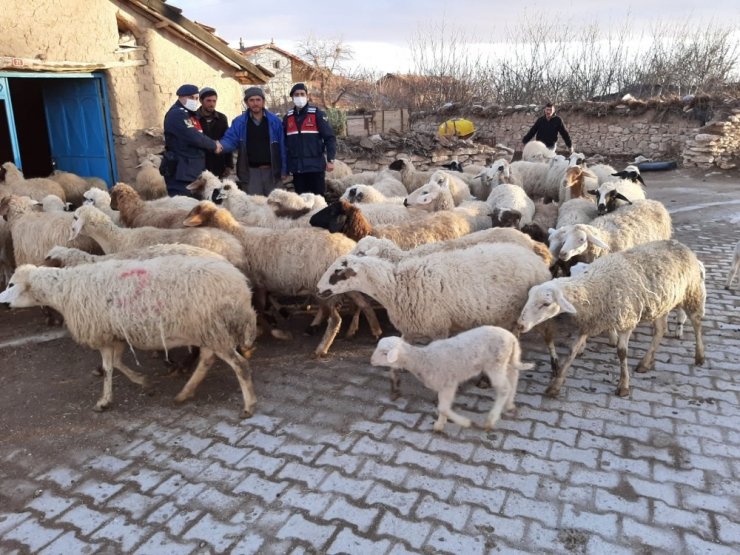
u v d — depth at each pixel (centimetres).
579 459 413
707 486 382
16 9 953
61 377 557
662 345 602
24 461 428
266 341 632
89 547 344
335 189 1065
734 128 2073
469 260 514
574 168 921
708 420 460
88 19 1051
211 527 356
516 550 331
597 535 342
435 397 507
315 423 468
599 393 507
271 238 598
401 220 754
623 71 2941
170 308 453
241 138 905
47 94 1191
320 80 3766
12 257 777
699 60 2834
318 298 591
